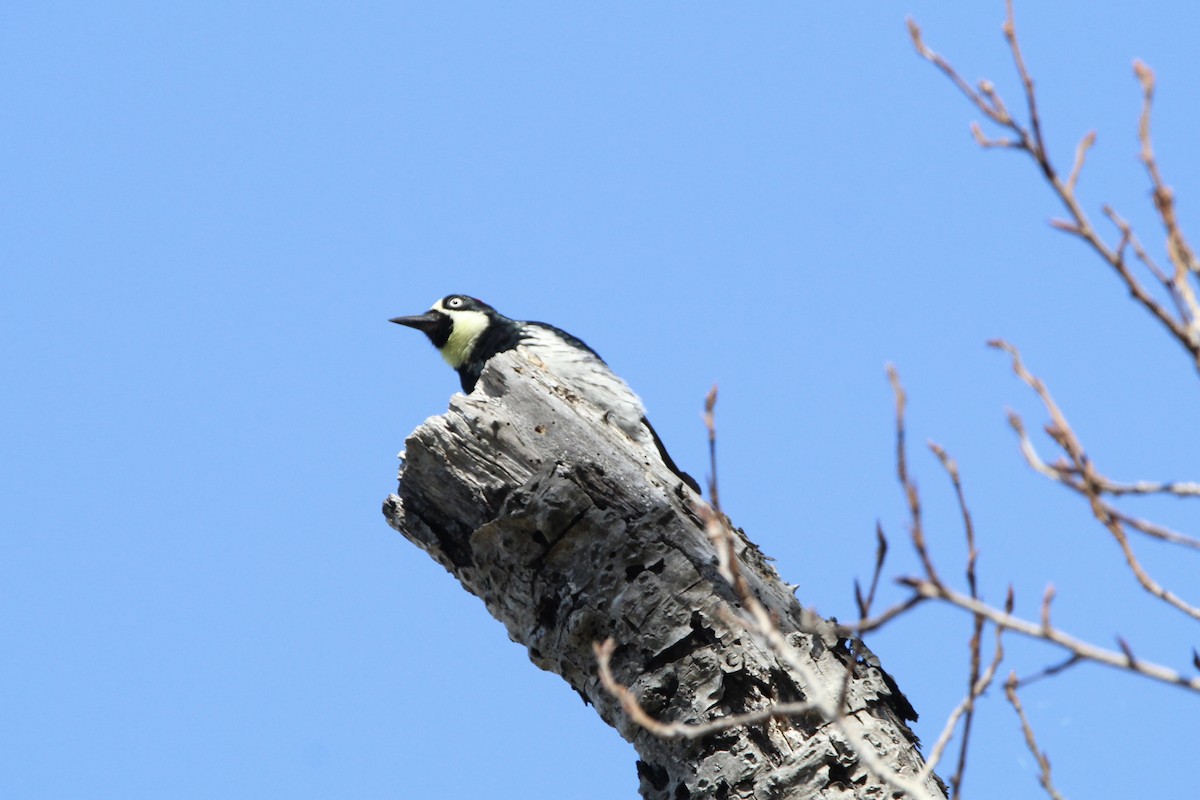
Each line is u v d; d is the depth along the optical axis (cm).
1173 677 525
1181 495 556
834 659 1007
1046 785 639
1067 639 541
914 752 987
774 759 967
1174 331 537
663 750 995
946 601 561
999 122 584
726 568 629
